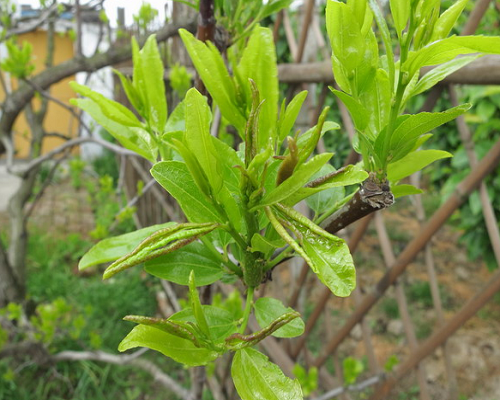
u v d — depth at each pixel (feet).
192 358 0.49
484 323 4.38
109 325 4.22
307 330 2.34
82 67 2.73
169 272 0.61
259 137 0.56
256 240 0.53
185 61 3.01
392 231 6.16
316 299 4.62
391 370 2.03
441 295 4.81
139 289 4.76
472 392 3.55
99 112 0.75
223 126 1.38
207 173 0.49
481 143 3.81
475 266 5.42
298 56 2.19
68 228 6.66
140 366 2.42
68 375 3.70
